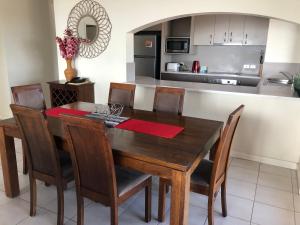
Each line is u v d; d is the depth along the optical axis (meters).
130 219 2.16
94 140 1.55
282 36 4.50
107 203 1.72
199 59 5.98
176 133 2.01
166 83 3.76
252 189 2.60
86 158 1.67
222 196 2.13
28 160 2.04
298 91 2.96
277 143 3.07
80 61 4.15
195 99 3.41
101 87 4.08
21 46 4.62
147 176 1.97
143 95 3.72
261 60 5.25
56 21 4.18
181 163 1.50
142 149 1.68
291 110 2.92
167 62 5.99
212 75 5.35
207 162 2.14
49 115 2.44
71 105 2.87
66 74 4.03
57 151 1.88
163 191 2.05
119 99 3.00
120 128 2.11
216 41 5.50
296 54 4.48
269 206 2.34
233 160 3.23
